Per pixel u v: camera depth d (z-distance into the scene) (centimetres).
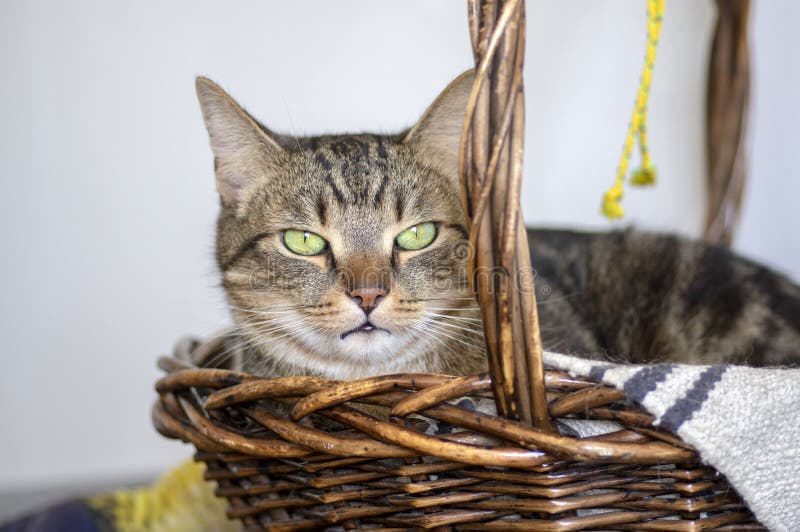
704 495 33
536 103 69
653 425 31
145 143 65
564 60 68
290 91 67
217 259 45
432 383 32
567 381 32
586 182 70
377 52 67
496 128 31
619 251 50
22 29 63
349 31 67
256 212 43
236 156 44
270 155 43
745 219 71
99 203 65
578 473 32
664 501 32
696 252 48
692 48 69
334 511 34
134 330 67
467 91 43
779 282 47
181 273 67
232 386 36
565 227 61
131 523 53
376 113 68
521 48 31
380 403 33
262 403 36
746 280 47
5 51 63
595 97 69
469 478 33
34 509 58
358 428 33
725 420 31
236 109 42
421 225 42
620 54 69
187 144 66
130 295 67
